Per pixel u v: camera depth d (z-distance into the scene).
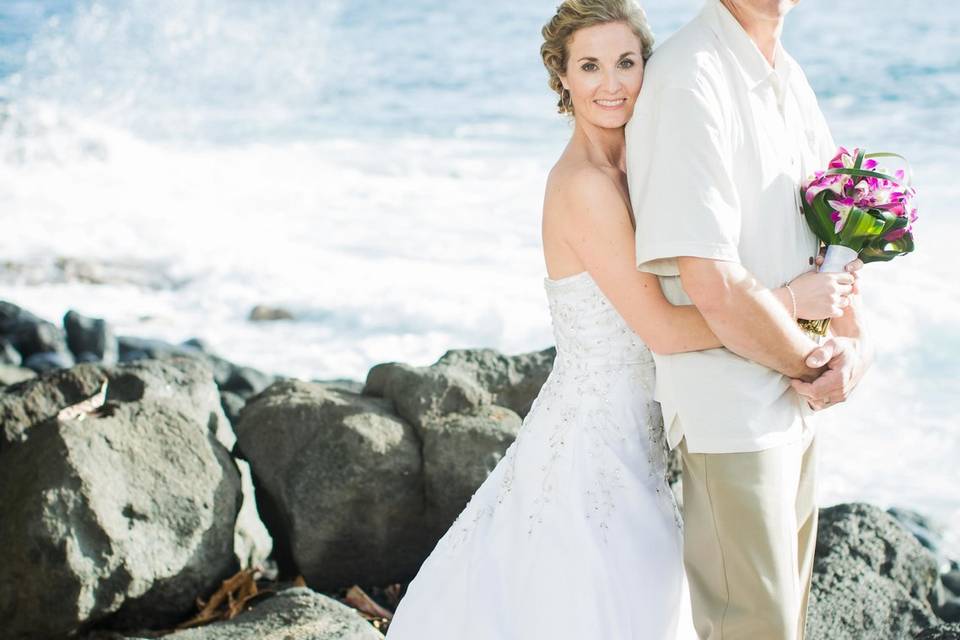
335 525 4.00
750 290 2.53
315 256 10.23
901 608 3.73
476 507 3.10
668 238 2.52
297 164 13.99
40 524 3.60
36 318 7.92
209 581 3.88
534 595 2.80
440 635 2.92
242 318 9.02
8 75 19.08
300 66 19.86
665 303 2.70
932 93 14.60
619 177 2.84
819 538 3.94
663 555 2.84
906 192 2.70
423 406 4.20
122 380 4.48
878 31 18.17
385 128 15.62
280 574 4.29
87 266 10.06
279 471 4.11
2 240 10.70
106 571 3.64
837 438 6.40
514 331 8.38
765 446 2.64
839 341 2.68
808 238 2.76
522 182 12.65
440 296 9.03
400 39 21.81
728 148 2.57
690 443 2.69
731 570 2.68
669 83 2.57
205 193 12.68
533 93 17.31
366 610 3.94
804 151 2.77
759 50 2.65
